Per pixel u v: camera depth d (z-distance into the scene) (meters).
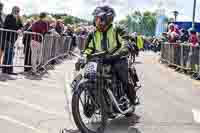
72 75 11.35
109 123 6.20
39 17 10.97
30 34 10.55
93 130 5.38
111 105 5.56
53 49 13.88
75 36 19.94
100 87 5.30
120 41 5.82
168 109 7.49
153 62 20.50
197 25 23.31
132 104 6.20
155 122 6.40
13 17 10.10
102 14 5.60
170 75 13.72
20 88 8.41
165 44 19.06
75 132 5.49
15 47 10.91
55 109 6.85
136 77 6.70
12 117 6.04
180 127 6.13
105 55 5.60
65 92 8.50
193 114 7.15
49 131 5.48
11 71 10.20
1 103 6.85
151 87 10.25
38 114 6.38
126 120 6.45
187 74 14.15
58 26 15.99
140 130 5.86
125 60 5.93
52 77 10.68
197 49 12.84
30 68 10.84
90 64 5.30
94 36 5.75
